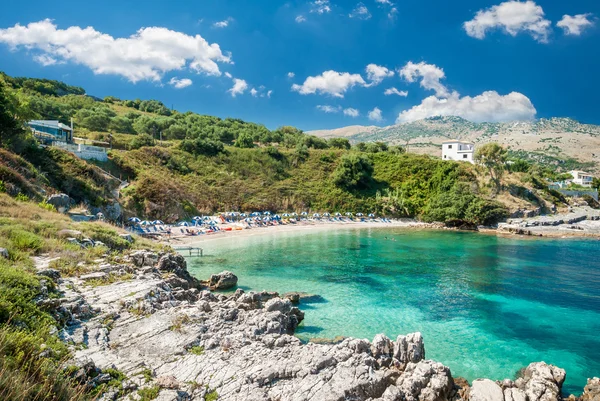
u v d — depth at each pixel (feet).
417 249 177.37
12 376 29.14
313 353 51.03
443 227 266.77
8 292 46.62
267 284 113.09
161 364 45.50
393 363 55.67
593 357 69.72
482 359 68.28
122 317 57.00
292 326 77.56
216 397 40.11
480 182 309.63
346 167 334.44
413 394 48.26
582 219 280.92
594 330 81.51
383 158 370.53
